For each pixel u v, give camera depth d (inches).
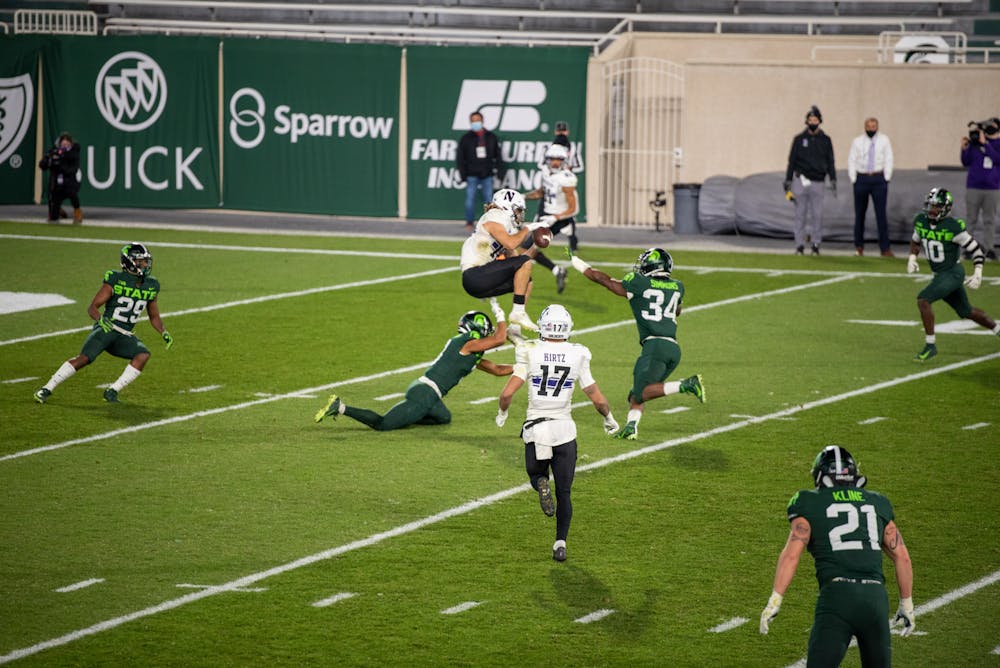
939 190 2235.5
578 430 1895.9
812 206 3560.5
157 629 1179.3
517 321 1962.4
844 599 974.4
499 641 1162.0
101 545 1395.2
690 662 1123.9
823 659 961.5
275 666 1103.6
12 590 1267.2
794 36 4579.2
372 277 3161.9
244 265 3321.9
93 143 4360.2
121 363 2283.5
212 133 4330.7
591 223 4264.3
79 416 1929.1
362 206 4298.7
